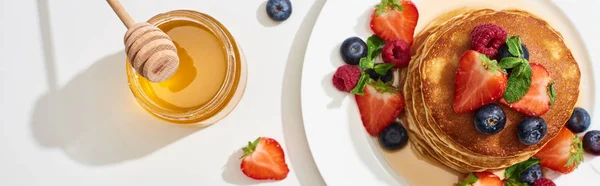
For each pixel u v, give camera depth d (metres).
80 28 0.58
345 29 0.57
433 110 0.55
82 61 0.58
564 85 0.55
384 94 0.56
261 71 0.58
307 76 0.56
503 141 0.55
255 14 0.58
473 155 0.56
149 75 0.50
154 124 0.58
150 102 0.53
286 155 0.58
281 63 0.58
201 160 0.58
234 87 0.54
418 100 0.56
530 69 0.52
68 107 0.58
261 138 0.57
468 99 0.53
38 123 0.58
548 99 0.53
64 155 0.58
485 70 0.52
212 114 0.54
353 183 0.56
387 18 0.57
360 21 0.57
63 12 0.58
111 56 0.58
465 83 0.53
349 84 0.55
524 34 0.56
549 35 0.56
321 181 0.58
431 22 0.59
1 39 0.58
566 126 0.58
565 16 0.59
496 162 0.57
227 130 0.58
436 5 0.59
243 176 0.58
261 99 0.58
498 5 0.60
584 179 0.58
